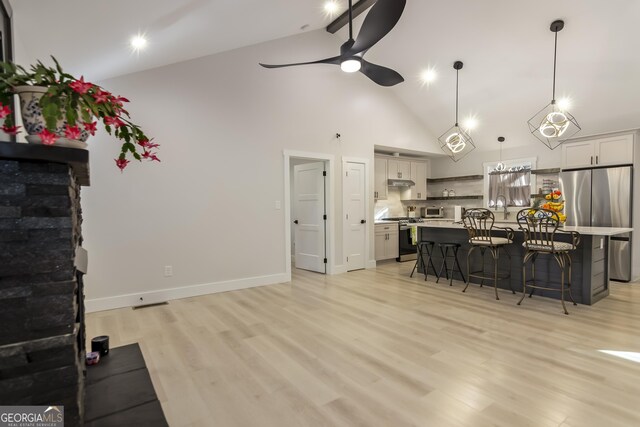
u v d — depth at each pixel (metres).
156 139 4.02
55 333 1.15
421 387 2.14
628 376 2.25
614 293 4.25
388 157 7.08
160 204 4.07
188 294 4.25
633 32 3.84
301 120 5.21
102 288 3.75
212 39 3.72
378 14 2.68
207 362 2.49
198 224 4.32
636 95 4.57
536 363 2.44
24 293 1.10
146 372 1.93
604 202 4.97
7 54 2.04
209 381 2.23
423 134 6.95
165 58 3.76
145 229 3.98
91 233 3.69
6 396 1.10
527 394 2.05
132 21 2.54
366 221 6.09
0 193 1.06
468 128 6.61
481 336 2.93
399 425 1.78
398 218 7.58
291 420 1.83
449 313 3.55
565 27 4.06
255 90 4.75
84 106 1.19
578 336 2.91
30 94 1.16
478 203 7.33
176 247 4.18
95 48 2.82
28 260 1.10
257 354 2.62
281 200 5.00
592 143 5.19
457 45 4.87
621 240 4.83
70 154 1.12
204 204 4.36
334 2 4.04
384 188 7.02
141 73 3.92
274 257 4.95
